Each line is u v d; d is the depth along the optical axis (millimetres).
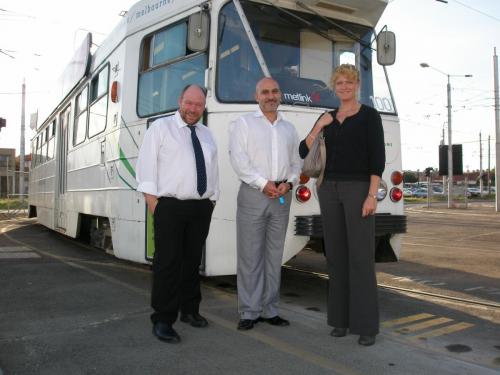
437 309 5297
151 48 6273
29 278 6551
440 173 32938
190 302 4449
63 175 10203
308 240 5238
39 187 13227
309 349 3926
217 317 4773
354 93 4055
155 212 4082
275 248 4426
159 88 6039
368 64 5969
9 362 3625
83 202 8422
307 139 4137
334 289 4211
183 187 4027
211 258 5125
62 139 10539
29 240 11078
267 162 4258
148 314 4848
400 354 3854
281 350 3891
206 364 3600
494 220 20188
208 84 5223
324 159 4121
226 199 5180
